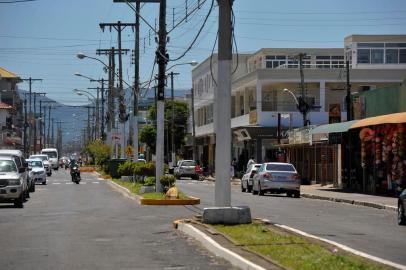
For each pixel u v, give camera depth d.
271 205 27.56
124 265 11.72
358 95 42.22
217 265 11.59
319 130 42.44
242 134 64.69
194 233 15.48
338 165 44.25
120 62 57.06
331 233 16.45
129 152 53.25
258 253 11.76
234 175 65.56
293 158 56.00
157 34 31.86
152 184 33.66
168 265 11.66
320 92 62.56
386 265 10.73
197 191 40.16
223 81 16.92
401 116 30.47
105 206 26.89
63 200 31.22
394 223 19.72
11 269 11.41
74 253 13.32
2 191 25.91
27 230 17.75
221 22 16.98
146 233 16.84
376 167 36.84
